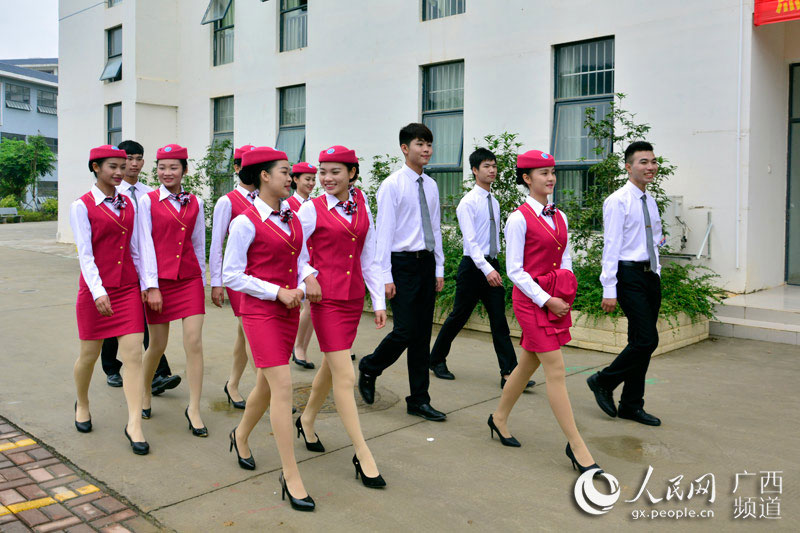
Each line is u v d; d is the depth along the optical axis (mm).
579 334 6445
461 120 9875
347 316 3525
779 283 8094
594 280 6898
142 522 3062
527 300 3625
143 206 4133
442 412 4625
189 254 4352
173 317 4289
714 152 7430
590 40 8453
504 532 2977
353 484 3475
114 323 3965
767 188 7656
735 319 6895
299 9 12266
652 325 4266
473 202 5168
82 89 16172
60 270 12203
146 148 14633
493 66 9297
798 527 3014
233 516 3115
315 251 3559
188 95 14656
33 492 3367
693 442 4031
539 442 4070
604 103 8352
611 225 4270
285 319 3291
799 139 7984
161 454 3869
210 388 5223
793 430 4215
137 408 3945
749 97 7160
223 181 12703
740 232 7312
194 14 14391
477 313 7301
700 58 7477
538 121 8875
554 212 3744
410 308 4422
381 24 10664
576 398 4926
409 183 4488
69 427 4297
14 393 5016
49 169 32594
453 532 2973
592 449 3930
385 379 5516
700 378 5383
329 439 4125
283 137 12695
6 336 6938
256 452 3908
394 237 4461
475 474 3600
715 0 7320
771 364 5777
